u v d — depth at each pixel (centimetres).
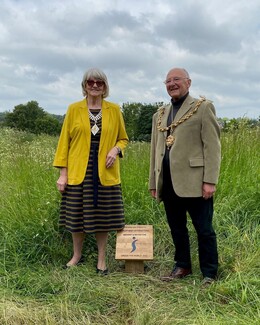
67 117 398
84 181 393
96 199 393
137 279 379
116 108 406
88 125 390
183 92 353
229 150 577
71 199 397
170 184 365
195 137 349
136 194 525
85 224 390
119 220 407
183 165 350
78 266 404
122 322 307
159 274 401
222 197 509
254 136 632
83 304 328
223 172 538
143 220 490
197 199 355
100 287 355
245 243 418
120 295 339
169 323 293
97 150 394
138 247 402
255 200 487
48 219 464
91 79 385
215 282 355
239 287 335
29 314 308
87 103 398
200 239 365
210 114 345
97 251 441
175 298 337
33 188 523
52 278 375
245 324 279
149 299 339
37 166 592
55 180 529
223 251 410
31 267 407
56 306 324
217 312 311
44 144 851
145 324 294
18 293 352
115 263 425
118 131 410
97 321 309
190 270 389
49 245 441
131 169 566
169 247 450
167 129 360
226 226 457
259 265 370
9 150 759
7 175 616
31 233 449
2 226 466
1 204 513
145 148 652
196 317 297
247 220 462
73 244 426
